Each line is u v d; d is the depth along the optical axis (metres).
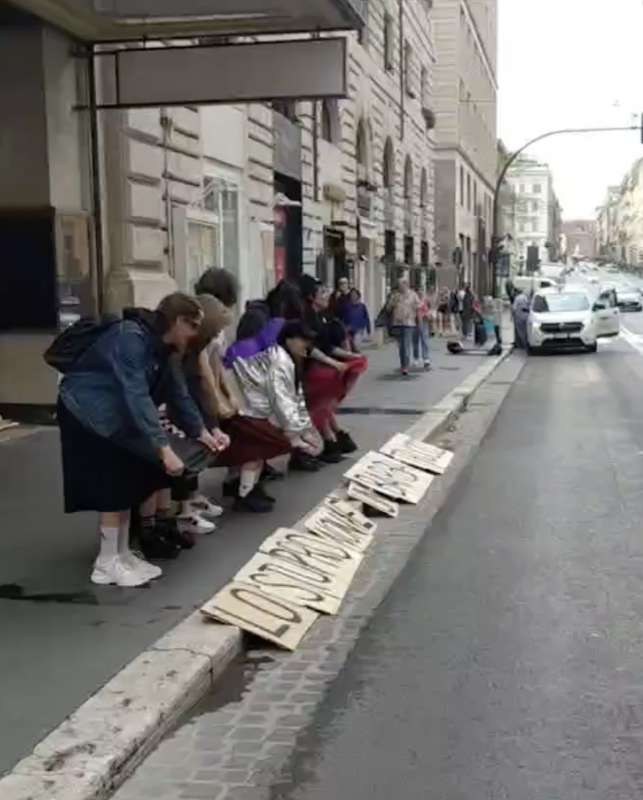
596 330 28.89
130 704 4.29
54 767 3.73
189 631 5.19
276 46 11.53
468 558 7.09
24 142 11.63
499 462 11.00
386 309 20.91
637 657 5.16
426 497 9.16
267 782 3.89
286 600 5.82
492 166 74.25
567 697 4.66
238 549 6.79
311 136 23.58
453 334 35.75
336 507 8.07
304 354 8.95
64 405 5.79
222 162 16.44
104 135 12.69
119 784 3.85
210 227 15.98
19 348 11.84
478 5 63.31
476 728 4.35
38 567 6.29
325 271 25.75
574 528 7.92
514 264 86.31
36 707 4.27
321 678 4.95
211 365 7.50
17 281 11.83
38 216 11.70
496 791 3.80
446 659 5.16
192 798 3.77
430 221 43.59
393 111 34.59
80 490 5.86
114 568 5.98
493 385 19.55
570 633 5.52
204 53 11.70
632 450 11.66
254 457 7.78
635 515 8.35
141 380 5.72
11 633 5.17
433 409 14.70
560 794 3.77
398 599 6.18
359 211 29.31
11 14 11.19
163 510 6.66
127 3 10.73
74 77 12.16
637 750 4.12
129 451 5.80
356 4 11.18
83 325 5.92
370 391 17.27
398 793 3.79
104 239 12.73
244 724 4.43
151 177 13.52
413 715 4.50
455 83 51.78
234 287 7.58
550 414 15.20
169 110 13.97
